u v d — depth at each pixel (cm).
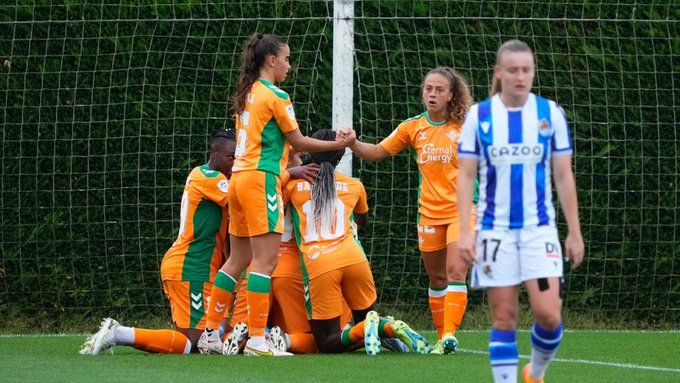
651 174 3547
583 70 3525
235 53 3384
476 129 1706
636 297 3553
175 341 2512
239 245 2508
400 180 3450
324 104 3400
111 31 3369
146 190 3366
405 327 2544
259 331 2467
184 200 2608
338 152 2652
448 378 2052
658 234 3547
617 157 3538
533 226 1684
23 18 3353
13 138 3341
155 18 3369
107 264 3356
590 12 3525
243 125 2473
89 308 3366
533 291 1672
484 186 1709
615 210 3541
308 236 2573
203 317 2570
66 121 3356
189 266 2572
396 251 3453
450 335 2545
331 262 2542
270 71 2500
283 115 2438
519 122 1695
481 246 1702
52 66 3350
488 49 3481
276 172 2455
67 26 3356
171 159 3366
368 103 3434
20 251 3341
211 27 3384
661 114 3550
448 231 2559
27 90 3344
